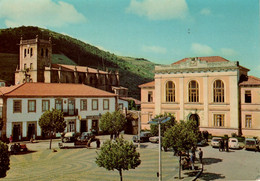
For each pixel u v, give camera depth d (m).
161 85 53.97
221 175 24.50
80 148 39.34
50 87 53.12
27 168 27.59
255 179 23.00
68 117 51.53
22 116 46.69
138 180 23.12
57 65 106.50
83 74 110.19
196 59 50.53
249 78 48.09
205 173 25.30
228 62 47.53
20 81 100.88
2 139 44.50
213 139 39.66
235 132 46.84
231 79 47.41
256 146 36.19
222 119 48.31
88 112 54.56
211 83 49.22
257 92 45.84
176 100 52.38
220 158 31.67
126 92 124.31
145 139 44.75
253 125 46.12
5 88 53.06
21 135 46.56
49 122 36.72
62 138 45.22
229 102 47.53
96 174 25.19
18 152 36.38
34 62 98.62
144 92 58.34
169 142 24.22
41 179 23.53
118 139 21.03
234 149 37.72
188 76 51.25
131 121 56.81
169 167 27.70
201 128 49.78
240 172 25.42
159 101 54.00
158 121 21.73
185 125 30.50
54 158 32.53
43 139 48.25
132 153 20.12
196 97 50.69
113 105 58.31
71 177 24.16
